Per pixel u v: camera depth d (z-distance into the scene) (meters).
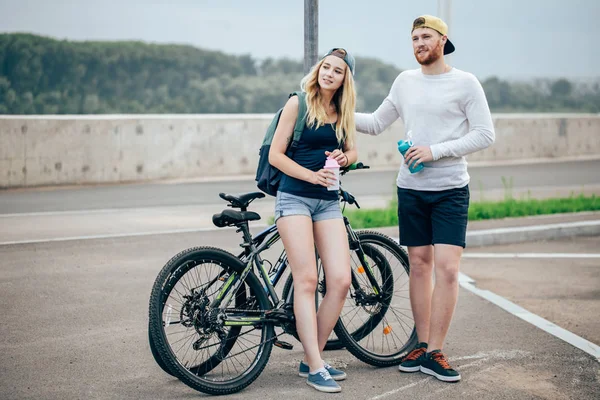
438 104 4.98
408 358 5.14
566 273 8.15
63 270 7.61
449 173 4.98
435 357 4.99
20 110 27.22
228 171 15.38
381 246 5.42
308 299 4.74
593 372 5.13
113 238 9.12
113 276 7.43
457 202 4.99
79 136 13.89
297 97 4.73
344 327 5.12
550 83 38.00
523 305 6.88
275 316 4.81
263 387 4.78
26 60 29.14
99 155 14.08
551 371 5.14
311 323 4.73
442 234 5.00
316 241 4.88
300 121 4.71
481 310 6.64
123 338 5.64
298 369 5.12
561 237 10.20
